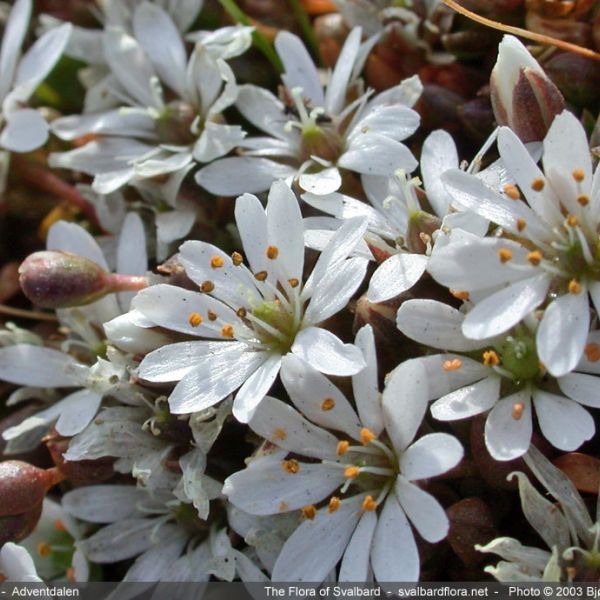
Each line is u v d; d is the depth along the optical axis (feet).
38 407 0.28
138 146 0.29
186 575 0.26
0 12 0.33
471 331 0.23
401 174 0.25
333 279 0.24
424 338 0.23
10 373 0.28
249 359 0.24
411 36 0.29
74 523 0.27
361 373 0.23
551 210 0.24
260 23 0.31
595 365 0.23
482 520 0.23
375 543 0.23
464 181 0.24
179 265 0.26
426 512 0.23
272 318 0.24
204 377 0.24
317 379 0.24
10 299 0.31
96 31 0.31
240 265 0.25
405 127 0.26
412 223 0.25
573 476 0.23
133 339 0.25
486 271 0.23
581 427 0.22
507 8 0.28
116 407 0.26
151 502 0.26
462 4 0.28
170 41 0.30
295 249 0.25
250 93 0.28
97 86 0.31
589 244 0.24
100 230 0.31
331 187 0.26
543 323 0.23
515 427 0.23
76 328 0.28
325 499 0.24
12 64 0.30
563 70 0.27
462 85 0.29
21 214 0.31
